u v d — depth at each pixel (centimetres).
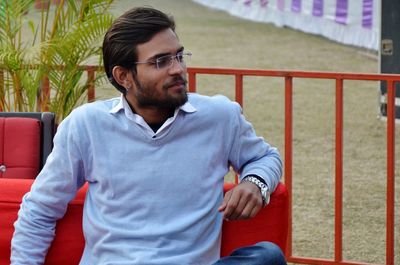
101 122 366
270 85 1296
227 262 347
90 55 598
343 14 1608
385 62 1022
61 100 610
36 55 594
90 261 369
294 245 652
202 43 1662
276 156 384
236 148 375
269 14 1933
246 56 1512
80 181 376
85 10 609
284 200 380
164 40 357
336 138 551
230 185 381
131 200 360
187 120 364
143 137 361
